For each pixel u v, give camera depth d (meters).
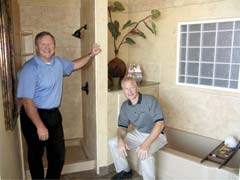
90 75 2.52
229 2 2.31
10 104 1.47
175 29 2.76
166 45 2.88
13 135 1.76
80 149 2.97
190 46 2.68
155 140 2.19
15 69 1.92
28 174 2.35
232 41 2.35
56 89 2.00
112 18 3.08
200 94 2.65
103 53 2.31
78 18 2.95
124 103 2.27
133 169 2.53
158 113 2.12
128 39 3.10
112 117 2.47
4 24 1.37
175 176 2.20
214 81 2.53
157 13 2.81
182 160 2.12
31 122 1.91
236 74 2.36
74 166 2.51
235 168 1.98
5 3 1.43
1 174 1.23
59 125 2.10
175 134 2.86
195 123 2.73
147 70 3.14
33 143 1.96
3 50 1.36
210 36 2.50
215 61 2.50
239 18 2.26
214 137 2.59
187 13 2.64
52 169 2.14
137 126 2.30
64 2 2.86
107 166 2.51
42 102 1.94
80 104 3.14
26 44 2.75
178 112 2.87
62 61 2.12
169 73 2.90
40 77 1.87
